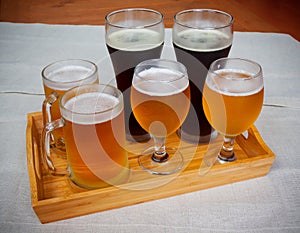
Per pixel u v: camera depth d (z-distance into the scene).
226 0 1.57
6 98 0.99
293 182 0.72
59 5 1.56
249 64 0.71
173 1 1.54
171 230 0.62
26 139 0.77
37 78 1.07
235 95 0.63
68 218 0.64
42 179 0.72
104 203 0.65
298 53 1.21
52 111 0.75
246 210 0.66
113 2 1.56
